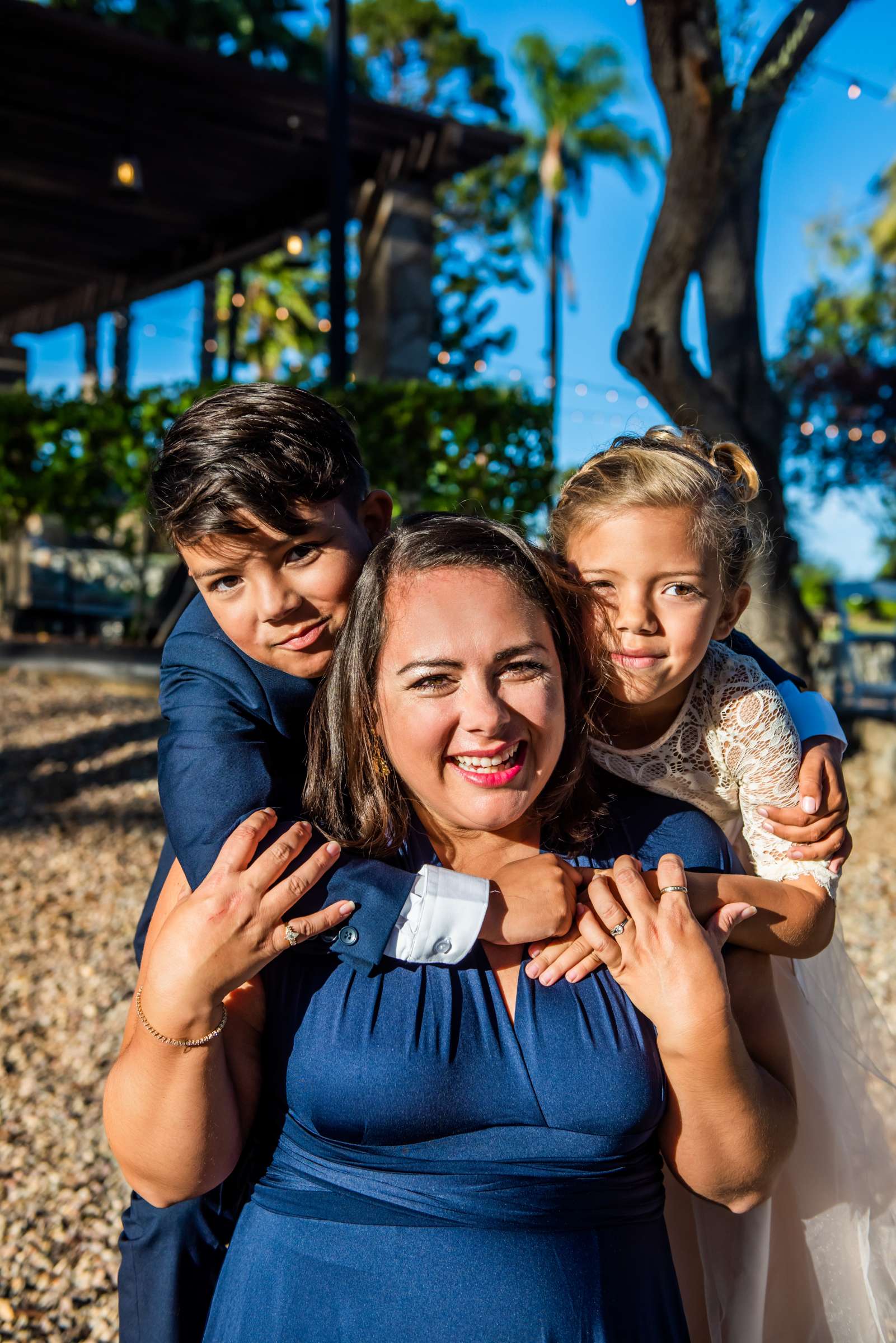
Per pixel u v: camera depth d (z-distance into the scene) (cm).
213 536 161
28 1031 405
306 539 163
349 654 152
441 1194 138
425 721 140
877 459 2059
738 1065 143
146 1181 145
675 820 168
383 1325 133
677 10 471
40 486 948
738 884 159
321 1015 141
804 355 2119
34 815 649
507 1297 134
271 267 1772
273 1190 145
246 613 168
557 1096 138
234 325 1545
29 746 775
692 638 168
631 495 164
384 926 140
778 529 642
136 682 971
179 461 161
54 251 1367
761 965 166
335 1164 141
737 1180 149
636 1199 145
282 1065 143
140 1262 178
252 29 2152
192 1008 134
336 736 155
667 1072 145
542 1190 138
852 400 2070
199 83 970
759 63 557
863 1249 183
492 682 140
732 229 633
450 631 139
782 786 177
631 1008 145
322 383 866
